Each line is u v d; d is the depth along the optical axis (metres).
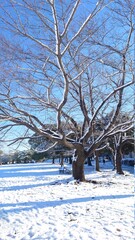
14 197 12.16
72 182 16.58
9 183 19.23
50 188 14.78
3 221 8.24
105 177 23.00
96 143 17.55
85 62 13.62
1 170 39.19
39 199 11.40
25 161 72.50
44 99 14.95
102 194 12.25
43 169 39.25
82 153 17.48
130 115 19.78
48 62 13.12
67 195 12.18
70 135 18.53
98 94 17.56
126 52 13.79
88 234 6.73
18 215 8.86
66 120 17.16
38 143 20.75
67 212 8.98
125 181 18.91
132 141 28.17
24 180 21.59
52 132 16.16
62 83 15.14
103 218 8.07
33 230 7.28
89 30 12.42
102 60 14.28
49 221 8.05
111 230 6.96
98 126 20.97
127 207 9.33
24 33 11.40
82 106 17.36
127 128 17.53
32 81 13.62
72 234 6.79
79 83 16.31
